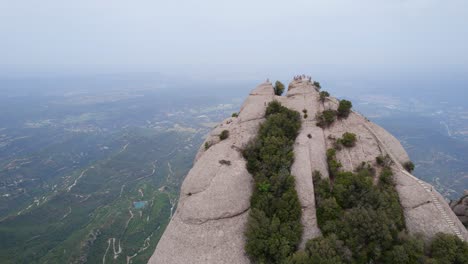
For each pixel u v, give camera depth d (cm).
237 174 3278
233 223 2919
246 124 4241
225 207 2986
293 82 5572
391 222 2567
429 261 2308
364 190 2959
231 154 3619
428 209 2809
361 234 2536
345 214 2764
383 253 2477
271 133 3769
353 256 2486
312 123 4128
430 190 3052
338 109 4197
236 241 2791
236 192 3120
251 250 2631
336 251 2438
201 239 2789
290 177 3047
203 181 3262
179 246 2786
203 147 4441
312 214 2881
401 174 3247
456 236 2483
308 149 3544
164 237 2973
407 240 2483
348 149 3656
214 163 3459
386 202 2816
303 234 2750
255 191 3112
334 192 3045
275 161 3309
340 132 3953
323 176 3253
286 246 2552
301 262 2381
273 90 5166
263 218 2758
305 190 3050
